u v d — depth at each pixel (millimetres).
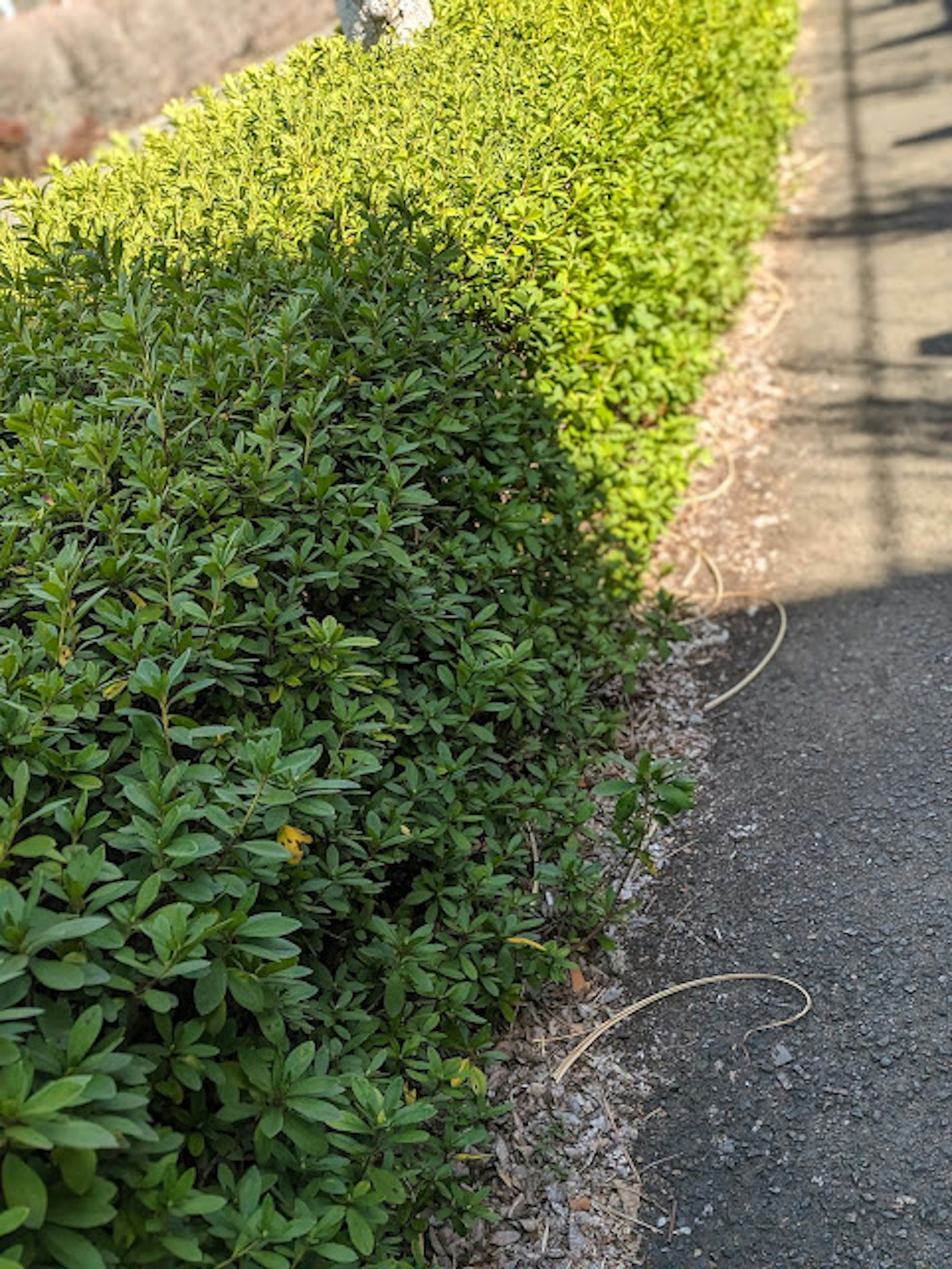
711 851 3629
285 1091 2084
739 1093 2930
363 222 3988
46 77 13141
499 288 4035
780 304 6957
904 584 4645
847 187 8320
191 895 2068
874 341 6383
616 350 4738
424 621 3043
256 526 2859
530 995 3232
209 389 3014
